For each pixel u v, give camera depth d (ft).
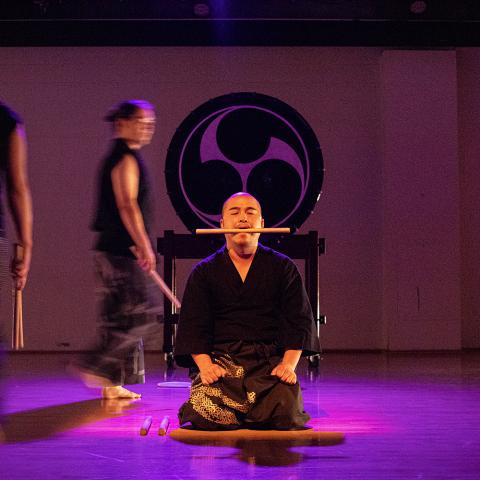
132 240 16.07
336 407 15.08
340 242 30.71
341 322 30.58
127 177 15.96
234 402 12.28
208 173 28.32
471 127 31.32
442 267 30.22
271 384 12.46
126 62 30.96
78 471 9.58
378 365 24.09
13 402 15.85
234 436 11.80
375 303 30.63
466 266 31.07
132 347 16.20
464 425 12.91
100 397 16.55
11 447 11.07
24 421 13.38
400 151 30.35
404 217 30.22
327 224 30.73
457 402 15.81
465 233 31.17
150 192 16.70
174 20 29.89
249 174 28.32
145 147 30.71
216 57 31.07
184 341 12.71
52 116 30.76
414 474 9.39
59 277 30.35
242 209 13.08
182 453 10.56
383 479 9.14
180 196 28.25
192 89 30.96
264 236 21.68
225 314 12.91
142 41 30.40
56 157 30.66
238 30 30.25
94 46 30.81
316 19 28.43
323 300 30.60
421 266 30.17
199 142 28.40
